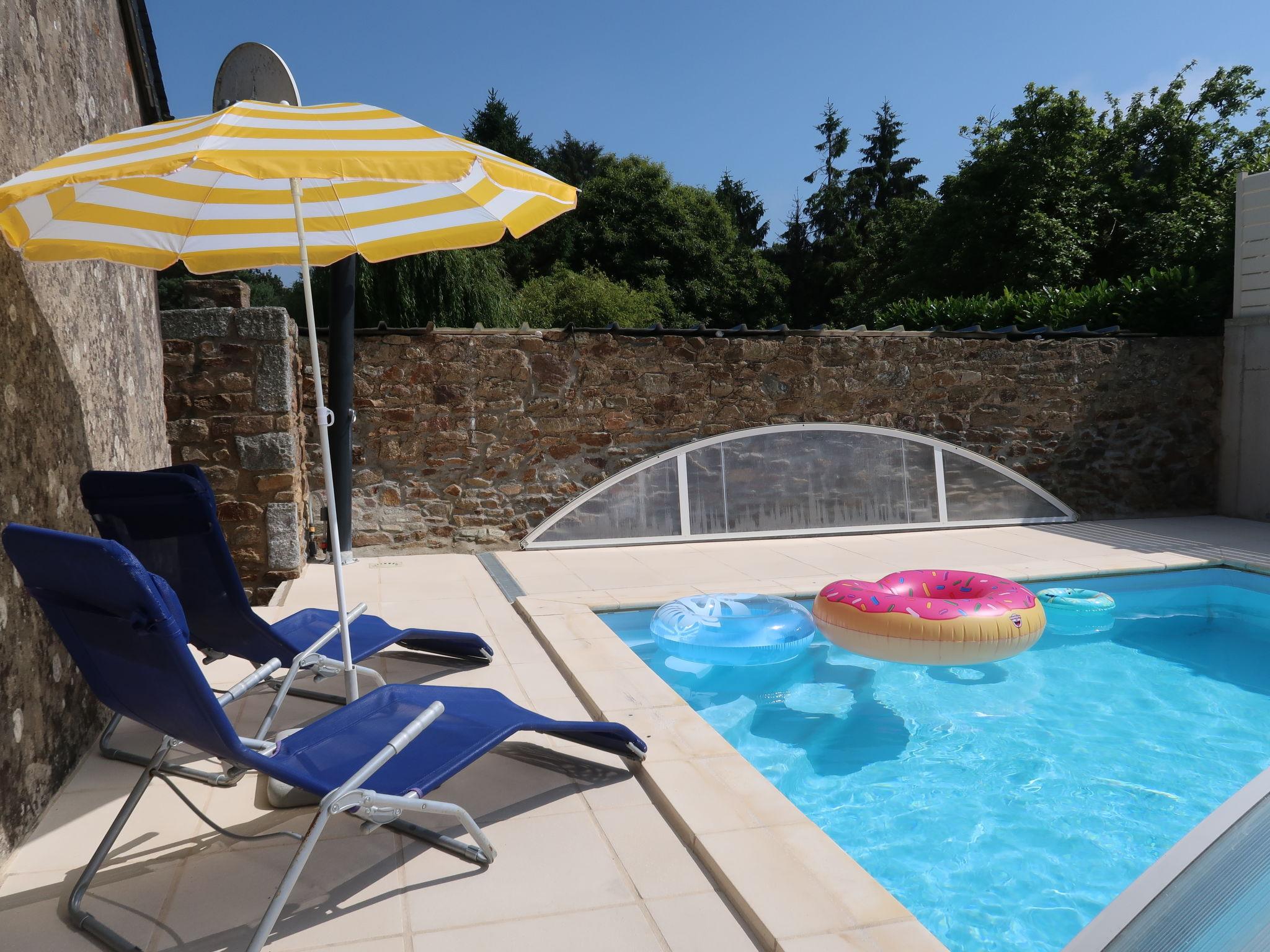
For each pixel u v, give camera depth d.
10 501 2.63
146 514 2.88
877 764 3.45
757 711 4.02
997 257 21.98
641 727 3.24
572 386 7.10
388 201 3.48
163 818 2.65
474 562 6.61
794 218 44.50
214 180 3.11
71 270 3.46
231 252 3.71
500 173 2.49
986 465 7.94
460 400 6.91
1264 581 6.00
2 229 2.62
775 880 2.18
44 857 2.42
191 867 2.35
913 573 4.82
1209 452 8.56
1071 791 3.20
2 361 2.64
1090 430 8.25
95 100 4.05
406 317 16.14
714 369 7.35
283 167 2.12
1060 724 3.84
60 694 2.93
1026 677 4.43
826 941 1.92
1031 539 7.33
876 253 38.94
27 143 2.98
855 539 7.49
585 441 7.15
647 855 2.40
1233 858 1.84
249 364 5.76
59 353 3.22
